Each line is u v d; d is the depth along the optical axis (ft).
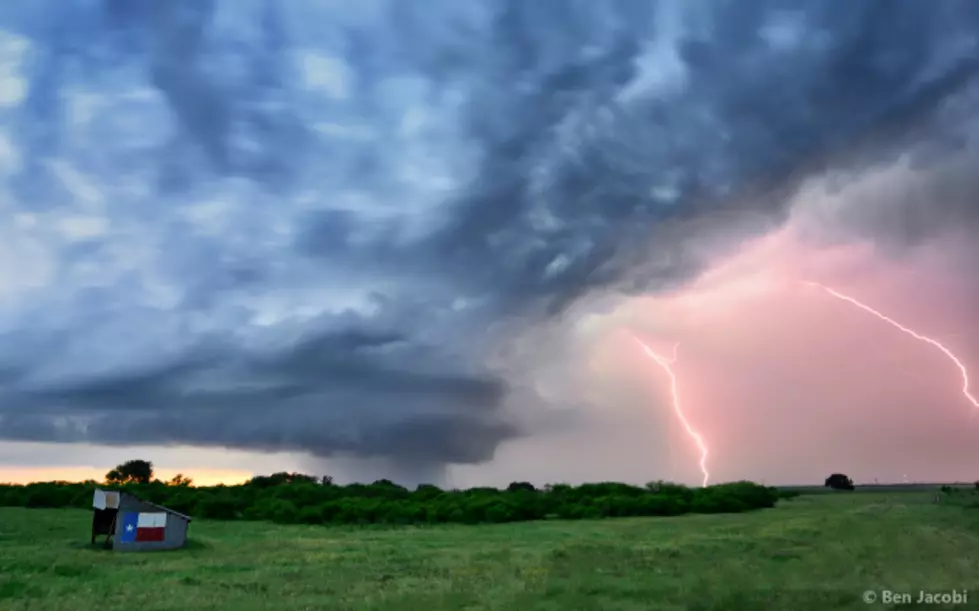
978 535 107.86
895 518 137.49
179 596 73.87
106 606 68.39
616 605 62.18
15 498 281.33
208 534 171.63
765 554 94.73
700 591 65.82
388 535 168.04
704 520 195.93
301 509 233.96
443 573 90.07
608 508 235.40
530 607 64.08
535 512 236.43
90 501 268.21
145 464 404.57
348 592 75.77
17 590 77.61
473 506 228.84
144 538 127.54
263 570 96.27
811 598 59.82
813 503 262.47
